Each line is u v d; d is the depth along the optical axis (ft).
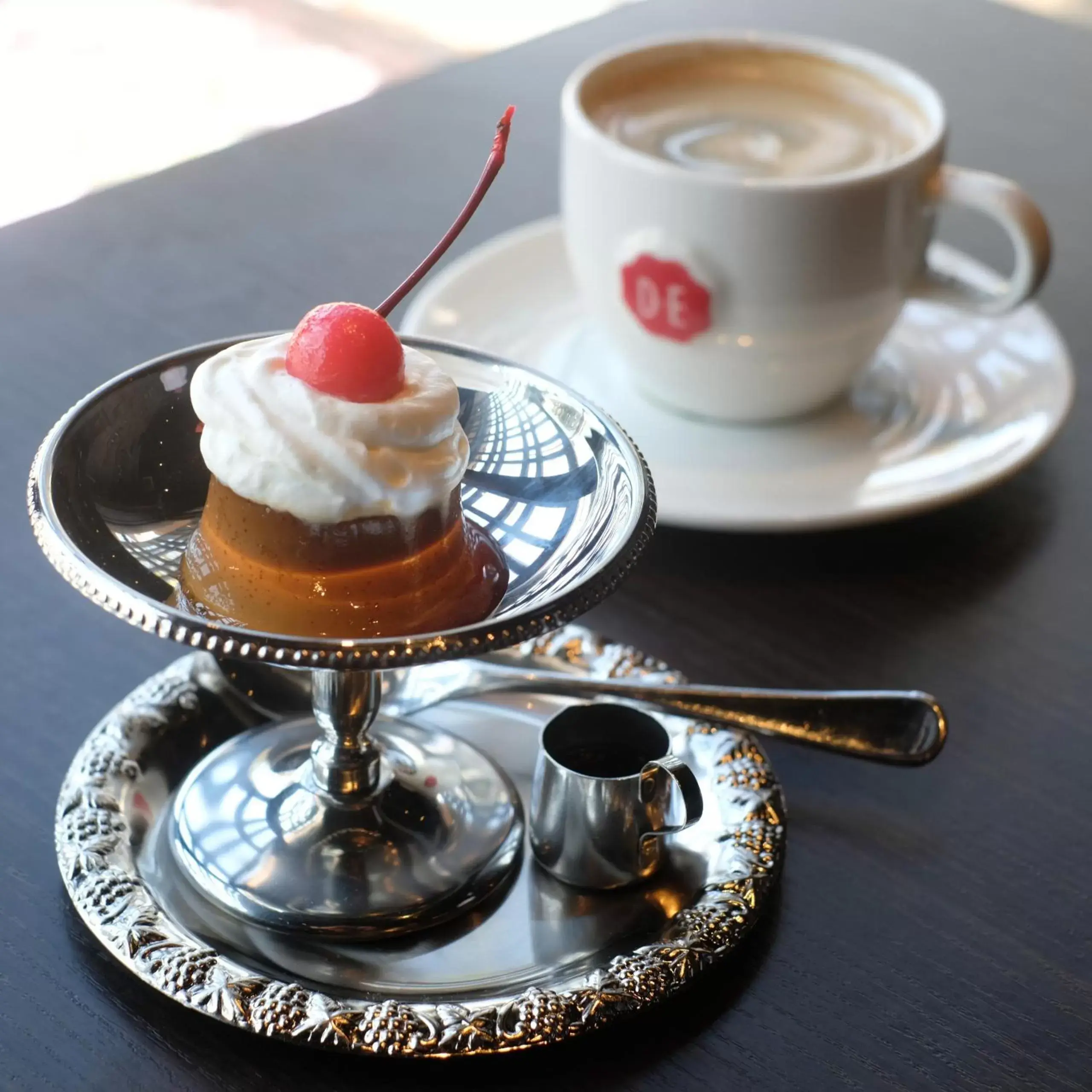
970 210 2.37
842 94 2.07
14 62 5.44
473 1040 1.39
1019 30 2.93
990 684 1.69
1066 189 2.37
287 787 1.54
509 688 1.62
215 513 1.47
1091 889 1.54
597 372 2.04
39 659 1.65
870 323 1.91
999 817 1.59
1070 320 2.14
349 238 2.19
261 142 2.37
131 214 2.20
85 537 1.44
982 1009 1.45
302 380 1.44
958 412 1.97
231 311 2.04
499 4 6.10
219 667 1.65
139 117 5.09
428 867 1.50
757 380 1.91
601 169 1.88
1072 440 1.98
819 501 1.82
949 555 1.83
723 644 1.72
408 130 2.43
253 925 1.46
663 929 1.48
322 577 1.46
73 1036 1.39
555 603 1.36
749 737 1.62
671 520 1.79
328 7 5.99
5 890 1.48
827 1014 1.44
